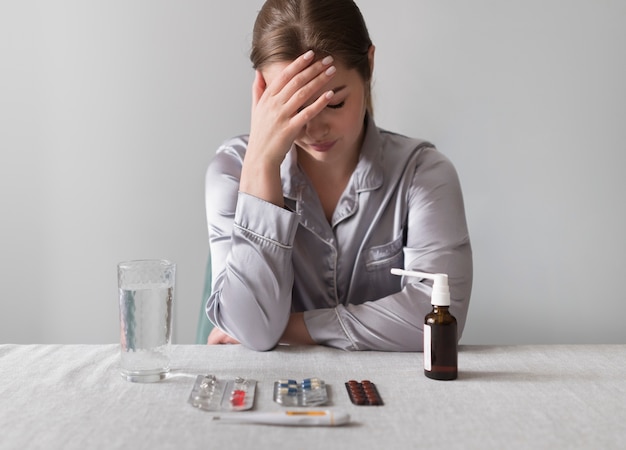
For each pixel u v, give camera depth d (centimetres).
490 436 67
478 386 84
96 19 206
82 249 211
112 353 102
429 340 87
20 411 75
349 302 125
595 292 204
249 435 67
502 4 200
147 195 209
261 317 104
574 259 203
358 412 74
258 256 104
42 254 211
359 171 120
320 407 76
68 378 88
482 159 203
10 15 207
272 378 88
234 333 107
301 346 108
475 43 201
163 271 87
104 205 210
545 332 205
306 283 124
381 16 202
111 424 71
